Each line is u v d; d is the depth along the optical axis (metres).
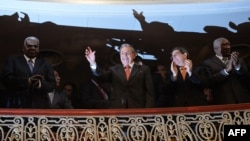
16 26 12.00
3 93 9.60
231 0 12.67
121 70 9.84
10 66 9.73
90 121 7.96
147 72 9.73
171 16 12.74
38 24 12.18
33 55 10.06
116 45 12.34
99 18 12.52
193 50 12.36
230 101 10.32
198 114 8.09
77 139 7.79
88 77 11.59
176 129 7.99
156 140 7.91
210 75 10.56
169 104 10.24
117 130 7.93
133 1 12.72
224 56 11.32
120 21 12.59
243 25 12.52
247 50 12.18
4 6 12.01
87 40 12.27
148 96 9.52
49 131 7.75
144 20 12.60
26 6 12.14
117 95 9.49
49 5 12.28
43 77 9.62
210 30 12.56
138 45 12.38
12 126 7.71
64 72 11.74
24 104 9.45
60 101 9.91
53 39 12.13
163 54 12.27
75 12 12.45
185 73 10.50
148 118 8.68
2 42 11.77
